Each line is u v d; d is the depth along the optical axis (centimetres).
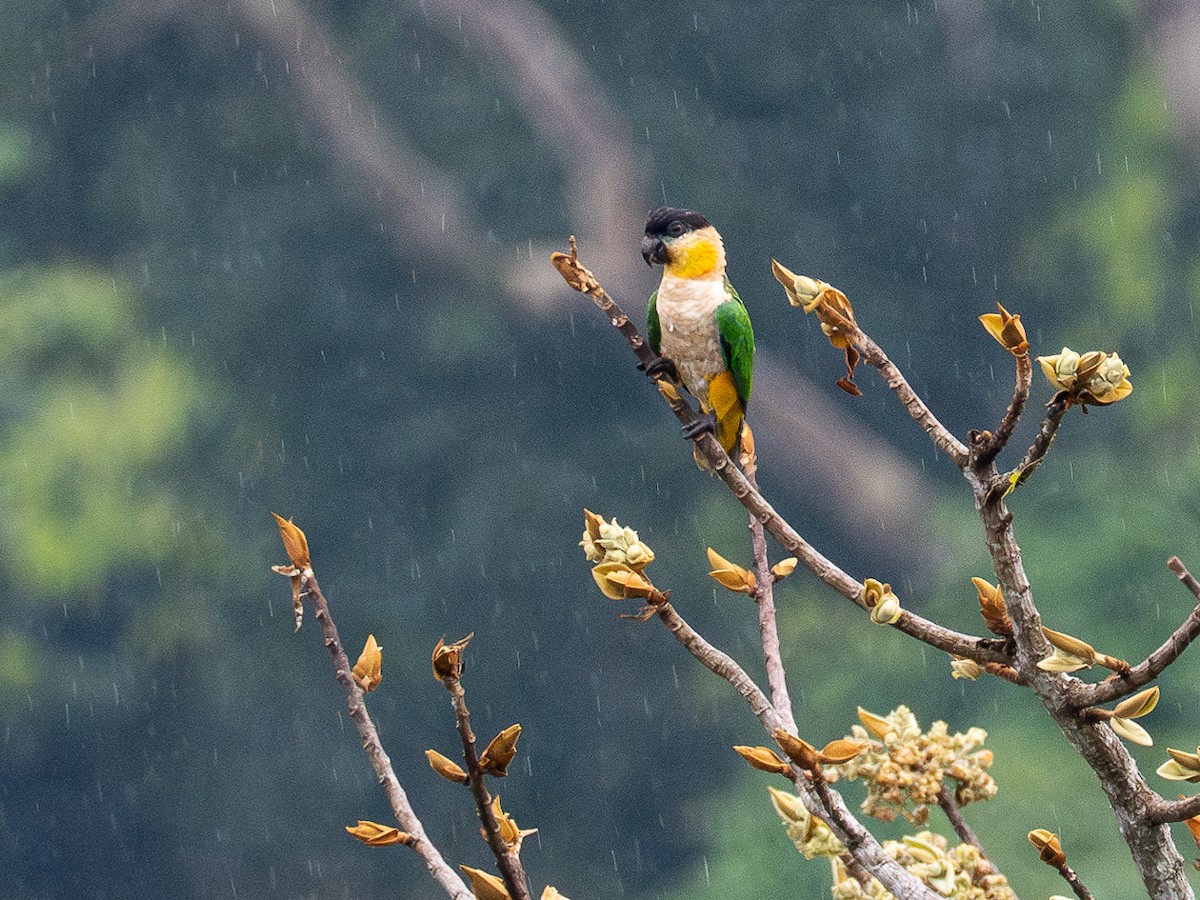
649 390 2364
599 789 2272
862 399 2367
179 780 2359
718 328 571
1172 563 288
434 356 2386
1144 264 2308
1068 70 2373
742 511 2317
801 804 337
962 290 2389
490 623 2317
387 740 2302
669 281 582
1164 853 306
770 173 2419
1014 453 2180
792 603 2261
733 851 1870
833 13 2417
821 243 2386
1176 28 2352
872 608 318
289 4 2444
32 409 2445
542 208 2378
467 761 283
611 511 2331
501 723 2291
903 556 2286
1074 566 1574
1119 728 297
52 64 2527
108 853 2370
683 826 2236
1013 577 305
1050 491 1738
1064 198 2375
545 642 2314
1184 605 1471
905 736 342
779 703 340
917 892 290
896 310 2389
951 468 2358
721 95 2445
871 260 2403
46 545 2391
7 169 2502
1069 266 2352
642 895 2222
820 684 2088
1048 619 1541
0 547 2392
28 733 2369
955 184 2392
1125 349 2291
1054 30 2384
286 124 2455
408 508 2398
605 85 2442
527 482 2334
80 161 2556
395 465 2389
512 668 2302
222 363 2453
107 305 2472
